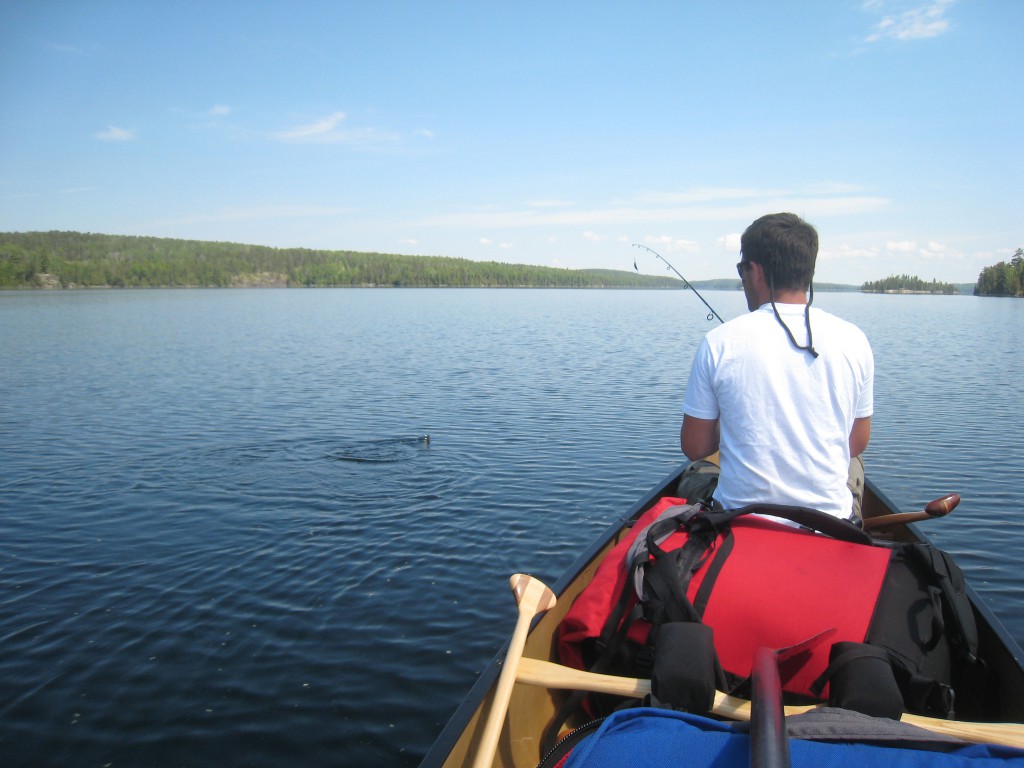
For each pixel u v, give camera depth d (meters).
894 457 9.86
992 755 1.45
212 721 4.04
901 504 7.76
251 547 6.48
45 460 9.58
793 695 2.04
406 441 10.71
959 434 11.34
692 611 2.10
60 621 5.14
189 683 4.39
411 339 30.20
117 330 33.72
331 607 5.34
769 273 2.41
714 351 2.38
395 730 3.96
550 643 2.75
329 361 21.75
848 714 1.61
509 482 8.58
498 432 11.41
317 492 8.15
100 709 4.14
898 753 1.41
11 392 15.36
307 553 6.34
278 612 5.27
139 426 11.79
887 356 24.58
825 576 2.14
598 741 1.51
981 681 2.43
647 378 18.08
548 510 7.53
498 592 5.59
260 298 81.56
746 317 2.40
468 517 7.30
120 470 9.09
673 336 32.72
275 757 3.75
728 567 2.19
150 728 3.97
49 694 4.29
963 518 7.22
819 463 2.31
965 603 2.18
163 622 5.12
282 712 4.12
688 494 3.68
